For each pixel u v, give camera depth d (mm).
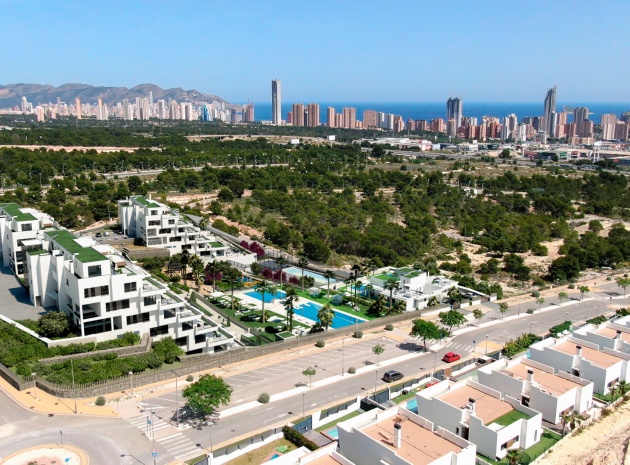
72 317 130250
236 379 117688
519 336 149500
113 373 109125
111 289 122625
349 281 183625
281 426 97938
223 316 156375
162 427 95812
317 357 131500
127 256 187125
